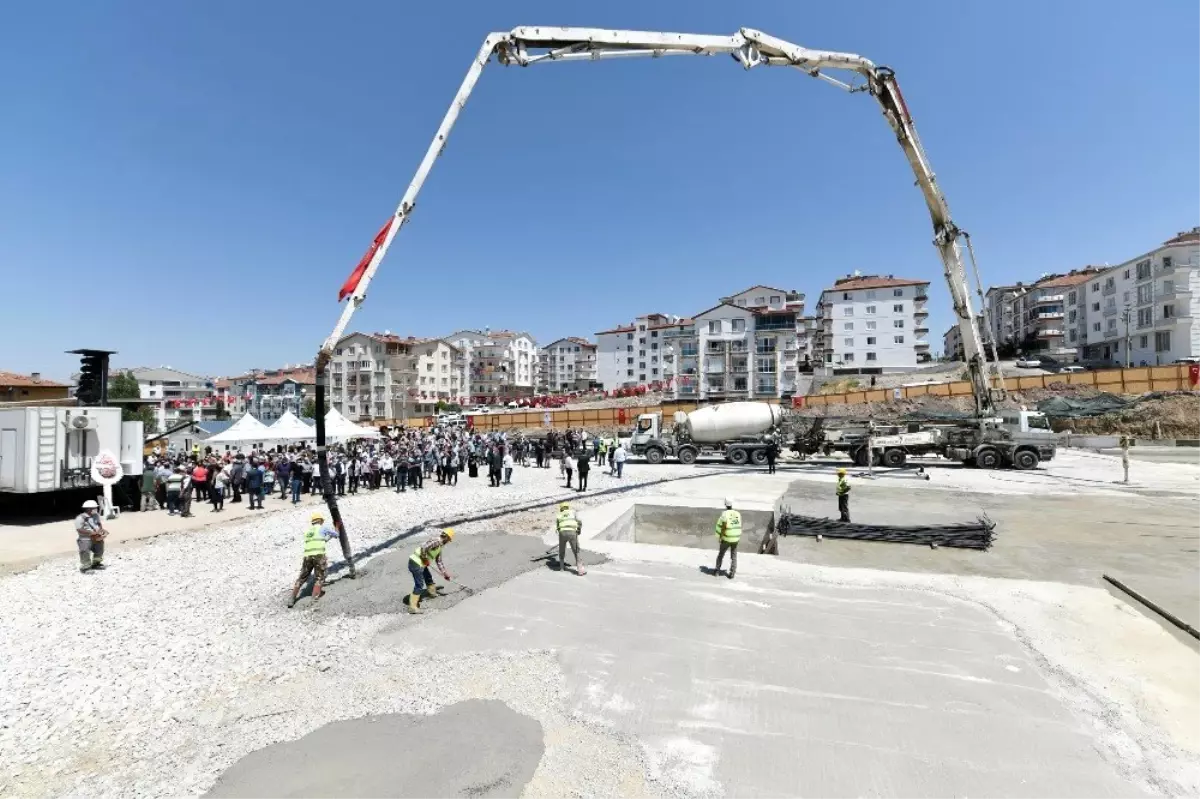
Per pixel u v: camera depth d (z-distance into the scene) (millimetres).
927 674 7059
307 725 6008
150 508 19312
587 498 19938
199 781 5082
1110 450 35156
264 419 87812
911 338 71062
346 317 12102
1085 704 6352
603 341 101812
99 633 8477
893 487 22422
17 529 15797
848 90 21922
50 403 22391
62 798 4891
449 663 7414
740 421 30391
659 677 6992
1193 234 52594
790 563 12000
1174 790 4918
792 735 5754
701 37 16281
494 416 58375
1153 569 11812
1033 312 77250
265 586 10648
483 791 4891
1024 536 14773
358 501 20359
